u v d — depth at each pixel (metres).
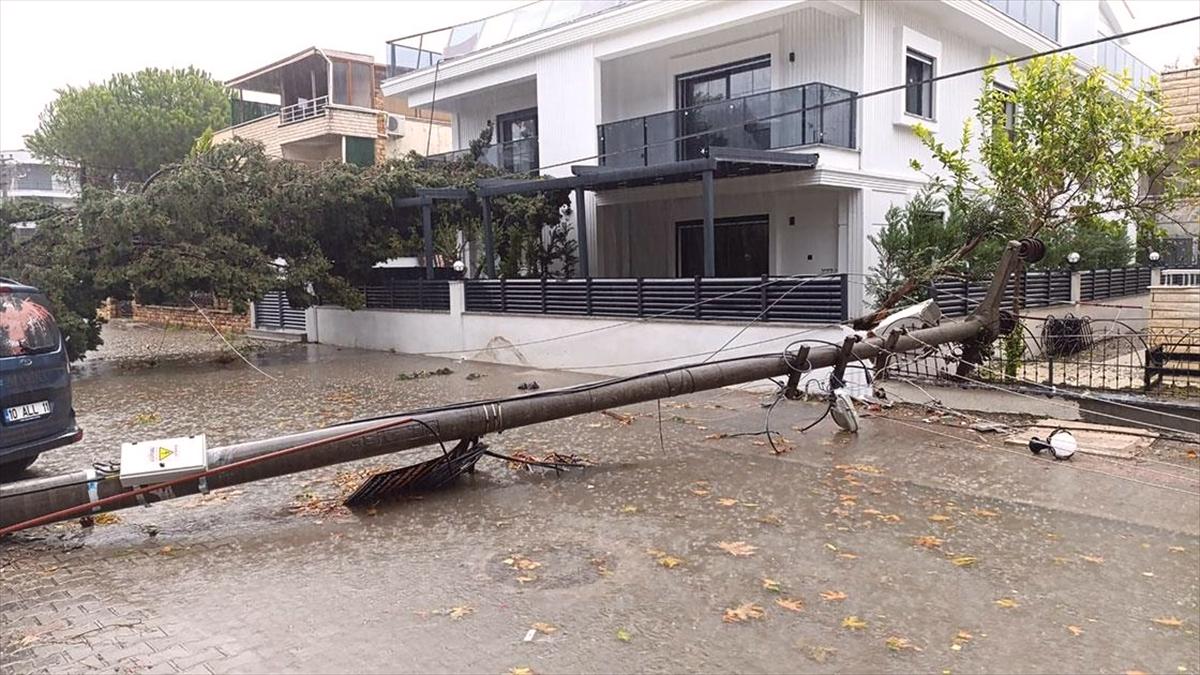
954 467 7.50
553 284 14.88
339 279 17.98
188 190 15.55
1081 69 18.81
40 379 7.28
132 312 30.80
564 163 16.42
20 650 4.09
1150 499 6.51
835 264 15.25
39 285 14.85
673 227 18.02
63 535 5.95
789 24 15.52
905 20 15.52
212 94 33.03
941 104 16.72
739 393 11.58
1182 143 11.69
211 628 4.33
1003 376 10.12
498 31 20.75
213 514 6.41
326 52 28.28
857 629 4.25
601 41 17.22
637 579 4.95
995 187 12.05
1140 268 18.39
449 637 4.19
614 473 7.47
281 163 17.58
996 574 5.01
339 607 4.59
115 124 29.56
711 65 16.84
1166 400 8.83
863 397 10.45
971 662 3.91
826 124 14.04
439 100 21.83
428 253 17.55
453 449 7.21
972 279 12.12
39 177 46.38
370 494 6.68
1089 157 10.80
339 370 15.59
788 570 5.07
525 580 4.96
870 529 5.84
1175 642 4.12
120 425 10.46
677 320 12.70
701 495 6.74
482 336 16.16
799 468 7.55
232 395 12.81
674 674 3.79
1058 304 14.39
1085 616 4.43
